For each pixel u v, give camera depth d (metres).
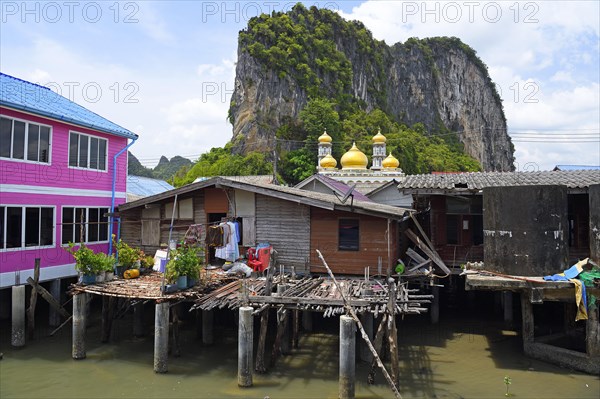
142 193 27.27
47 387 11.48
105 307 15.08
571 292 12.25
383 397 11.05
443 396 11.16
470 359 13.98
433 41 141.75
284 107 75.75
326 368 12.98
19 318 14.20
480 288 13.20
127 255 15.70
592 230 12.69
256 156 60.16
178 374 12.39
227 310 17.44
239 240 17.36
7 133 15.23
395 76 124.31
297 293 12.73
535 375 12.57
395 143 77.12
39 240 16.41
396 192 28.14
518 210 12.86
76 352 13.38
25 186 15.82
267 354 14.27
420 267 16.62
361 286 14.07
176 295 12.71
